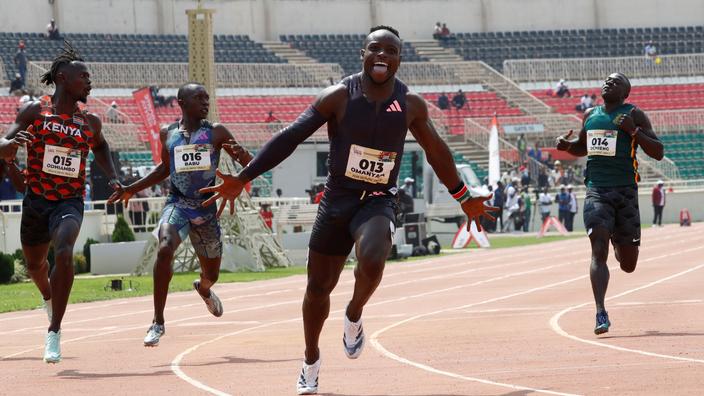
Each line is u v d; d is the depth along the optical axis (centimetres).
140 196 9469
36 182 3059
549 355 2859
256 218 8250
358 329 2283
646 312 3975
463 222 11788
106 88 16238
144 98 9581
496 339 3272
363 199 2214
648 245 9744
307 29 19638
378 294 5469
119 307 5144
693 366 2566
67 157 3062
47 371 2859
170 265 3206
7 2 17238
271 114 15925
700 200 16088
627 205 3394
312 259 2259
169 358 3077
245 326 4025
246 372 2722
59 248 2936
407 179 11612
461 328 3644
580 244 10575
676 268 6575
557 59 19338
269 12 19388
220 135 3350
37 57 16712
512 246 10844
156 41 18138
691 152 17138
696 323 3556
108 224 8919
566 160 16962
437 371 2630
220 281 6919
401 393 2298
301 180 13425
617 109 3409
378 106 2192
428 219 10838
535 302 4628
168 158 3375
